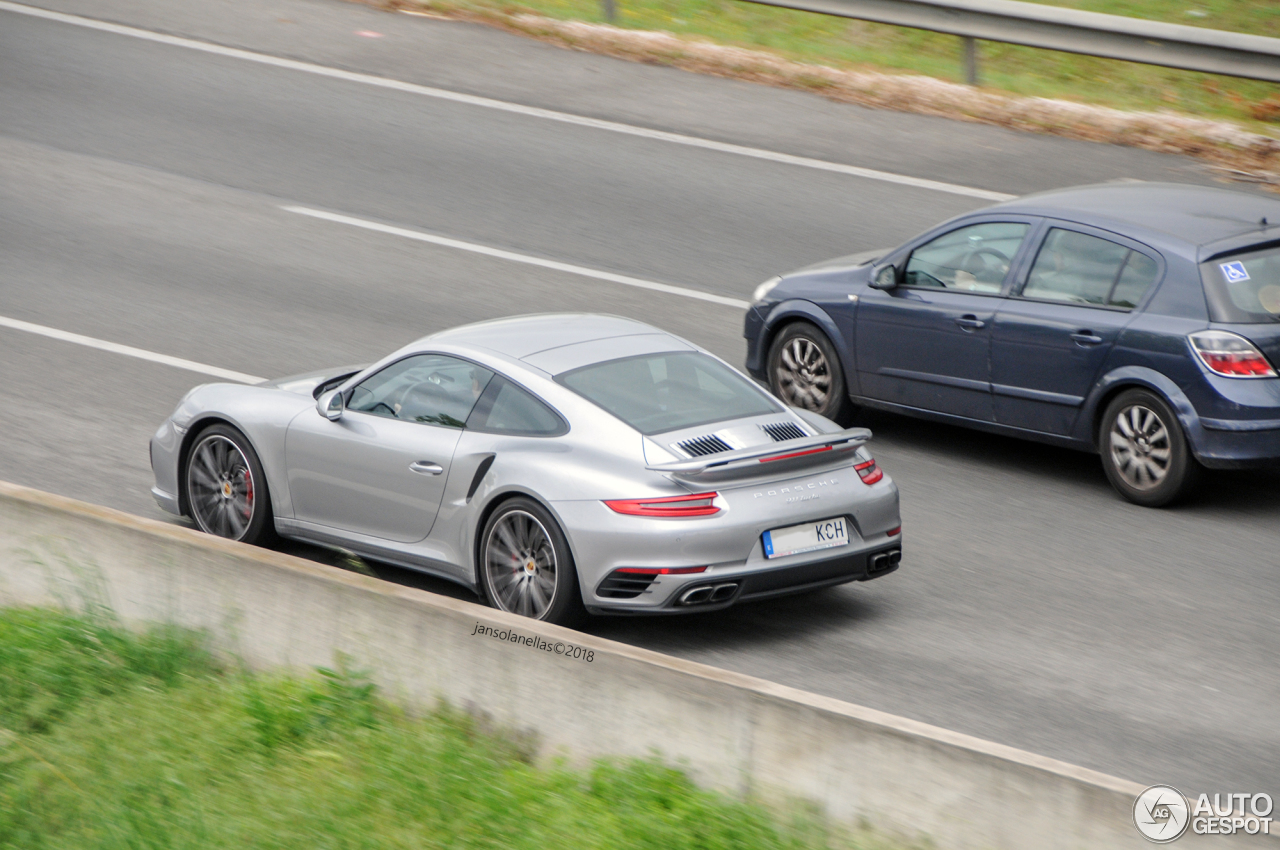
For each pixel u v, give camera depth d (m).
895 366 22.81
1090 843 10.69
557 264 30.89
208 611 15.25
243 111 39.44
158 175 35.69
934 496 21.20
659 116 39.28
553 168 36.06
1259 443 19.28
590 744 13.02
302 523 18.14
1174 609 17.25
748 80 42.00
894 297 22.75
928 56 44.34
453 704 13.77
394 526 17.28
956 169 35.47
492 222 33.12
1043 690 15.07
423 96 40.50
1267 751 13.73
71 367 25.61
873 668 15.62
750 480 15.75
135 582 15.73
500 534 16.27
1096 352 20.45
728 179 35.28
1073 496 21.09
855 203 33.69
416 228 32.81
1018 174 35.00
